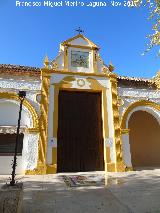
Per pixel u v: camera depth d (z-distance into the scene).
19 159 11.72
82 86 13.79
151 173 12.09
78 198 6.84
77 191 7.77
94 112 14.05
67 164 12.66
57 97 13.13
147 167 15.68
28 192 7.59
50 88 13.16
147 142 19.55
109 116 13.78
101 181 9.65
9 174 11.39
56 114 12.82
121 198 6.79
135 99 14.77
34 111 12.40
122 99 14.46
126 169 12.90
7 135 11.99
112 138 13.38
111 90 14.22
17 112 12.45
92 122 13.82
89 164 13.00
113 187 8.38
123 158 13.17
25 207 5.90
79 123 13.56
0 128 11.76
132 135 20.28
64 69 13.77
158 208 5.70
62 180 9.89
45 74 13.24
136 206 5.94
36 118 12.30
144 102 14.85
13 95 12.37
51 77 13.38
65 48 14.27
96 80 14.20
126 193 7.39
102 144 13.46
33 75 13.17
